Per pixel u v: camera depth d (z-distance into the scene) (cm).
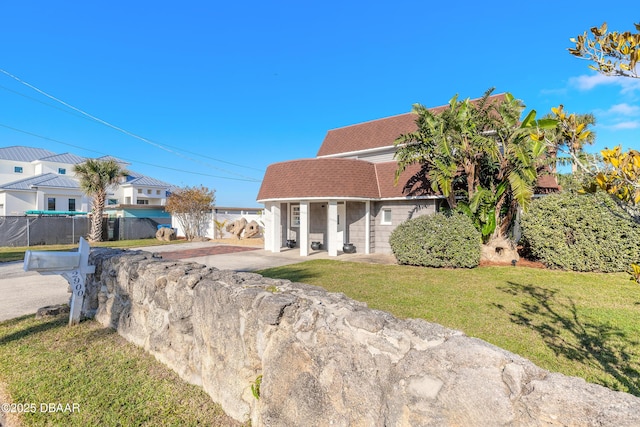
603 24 203
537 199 1009
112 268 541
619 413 134
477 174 1122
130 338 480
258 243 2100
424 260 1026
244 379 301
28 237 2097
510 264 1048
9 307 682
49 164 3566
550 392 151
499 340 465
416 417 185
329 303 274
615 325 520
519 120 978
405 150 1144
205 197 2419
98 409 322
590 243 907
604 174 196
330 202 1394
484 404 163
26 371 395
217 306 333
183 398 341
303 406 242
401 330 219
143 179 3703
